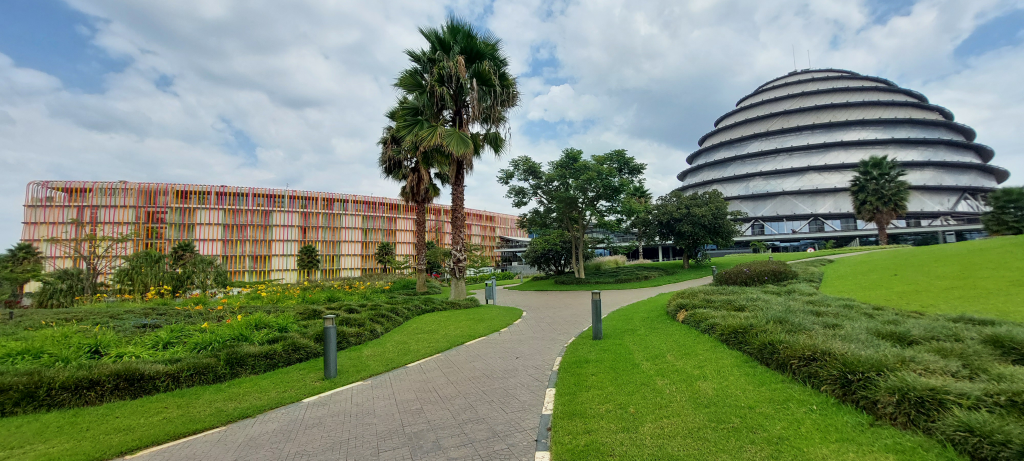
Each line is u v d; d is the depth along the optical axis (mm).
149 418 5262
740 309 9531
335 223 66250
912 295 12383
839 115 54188
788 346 5629
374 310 12469
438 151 17469
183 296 19906
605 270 34344
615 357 7223
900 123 52188
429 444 4414
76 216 51688
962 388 3787
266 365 7438
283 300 16203
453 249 17625
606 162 28828
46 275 22234
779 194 53562
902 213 40312
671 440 3980
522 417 5098
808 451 3559
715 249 56312
